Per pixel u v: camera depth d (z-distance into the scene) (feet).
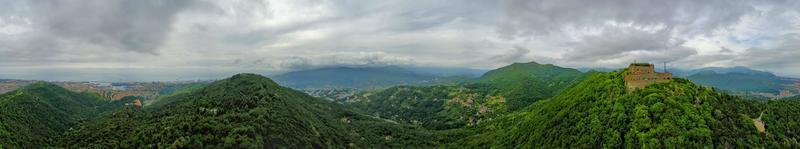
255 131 539.70
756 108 490.49
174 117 651.66
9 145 592.19
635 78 520.42
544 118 644.27
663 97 467.93
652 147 414.41
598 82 597.52
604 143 463.83
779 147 434.30
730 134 425.69
